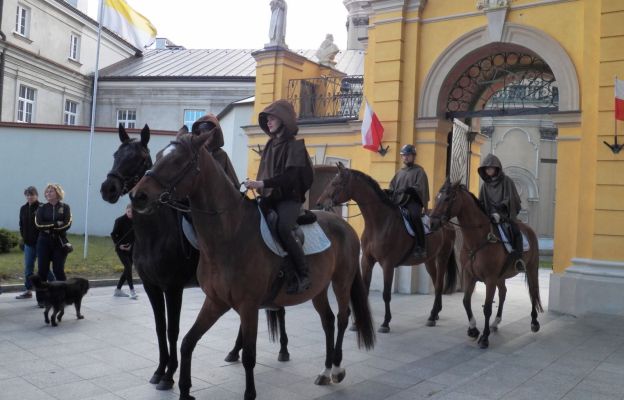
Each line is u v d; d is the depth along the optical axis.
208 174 4.35
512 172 27.16
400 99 12.22
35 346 6.59
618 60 9.55
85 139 19.30
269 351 6.80
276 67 15.31
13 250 14.73
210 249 4.48
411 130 12.10
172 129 27.98
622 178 9.41
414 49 12.12
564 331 8.28
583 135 9.89
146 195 3.93
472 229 7.72
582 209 9.82
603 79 9.65
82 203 19.33
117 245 9.78
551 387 5.42
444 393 5.21
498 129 27.44
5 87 24.97
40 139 19.50
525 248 8.24
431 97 11.98
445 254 9.52
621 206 9.40
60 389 5.11
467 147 13.60
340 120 13.66
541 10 10.57
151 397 4.98
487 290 7.58
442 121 12.06
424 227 9.08
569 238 10.05
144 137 5.43
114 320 8.16
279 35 15.25
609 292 9.35
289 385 5.50
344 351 6.99
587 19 9.95
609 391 5.31
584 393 5.24
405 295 11.83
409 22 12.20
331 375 5.63
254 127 15.33
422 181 9.24
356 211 13.23
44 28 27.02
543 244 26.52
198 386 5.35
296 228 5.07
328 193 8.41
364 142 12.07
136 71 29.95
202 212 4.38
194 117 27.89
